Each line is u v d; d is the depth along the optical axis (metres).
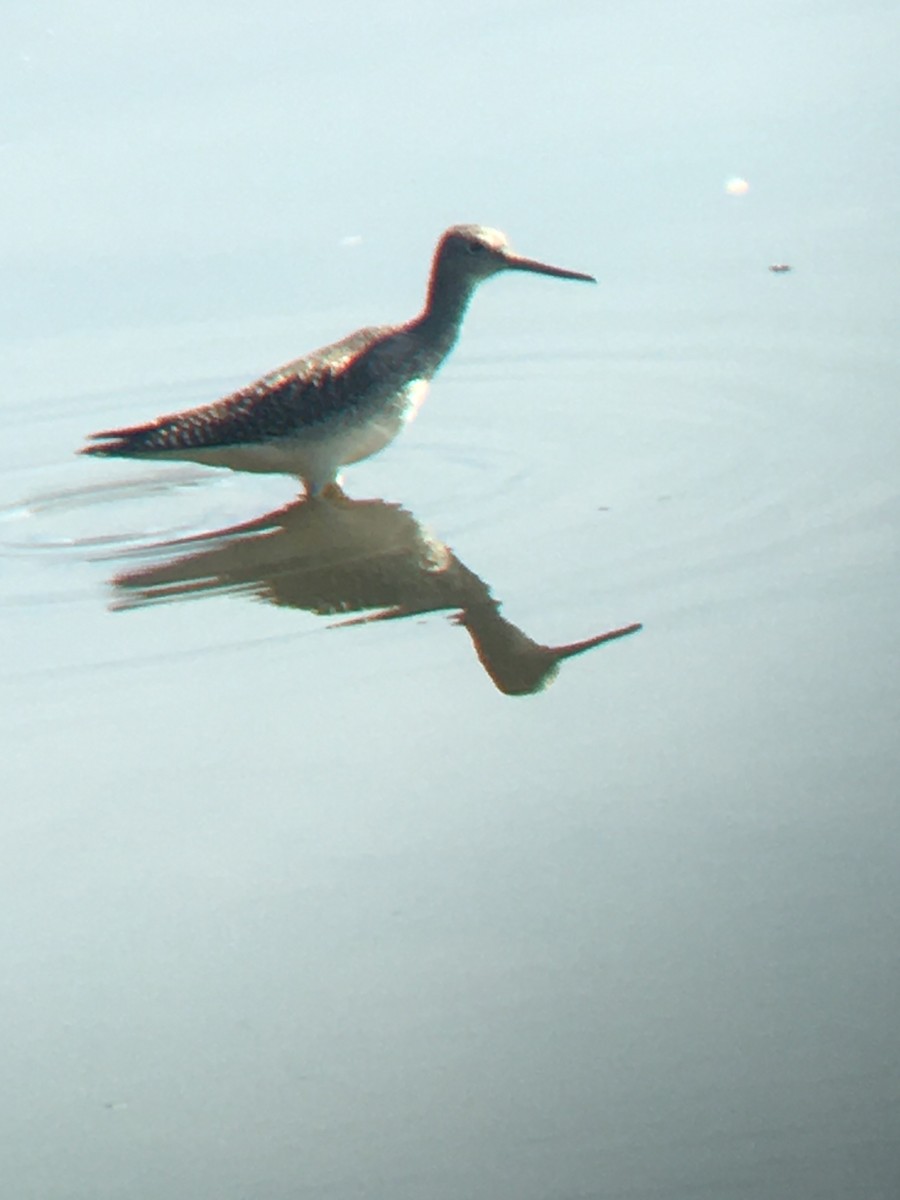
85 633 7.41
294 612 7.50
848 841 5.70
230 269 10.85
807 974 5.16
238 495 8.87
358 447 8.70
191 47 13.69
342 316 10.24
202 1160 4.72
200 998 5.34
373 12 14.11
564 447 8.88
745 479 8.25
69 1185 4.68
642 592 7.34
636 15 13.81
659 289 10.34
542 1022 5.09
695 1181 4.46
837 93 12.32
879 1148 4.53
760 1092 4.75
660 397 9.28
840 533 7.63
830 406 8.91
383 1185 4.56
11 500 8.88
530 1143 4.65
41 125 12.65
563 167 11.59
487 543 7.92
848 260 10.39
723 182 11.33
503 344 10.11
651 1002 5.12
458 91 12.70
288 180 11.71
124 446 8.49
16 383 9.96
